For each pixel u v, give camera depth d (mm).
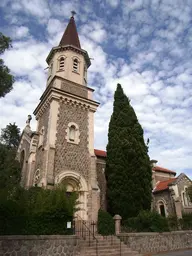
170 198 25016
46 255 10555
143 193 19500
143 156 21016
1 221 10008
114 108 23719
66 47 24031
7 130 33188
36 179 18594
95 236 14492
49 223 11422
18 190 12961
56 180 16672
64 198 12383
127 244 14273
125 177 19422
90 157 19406
